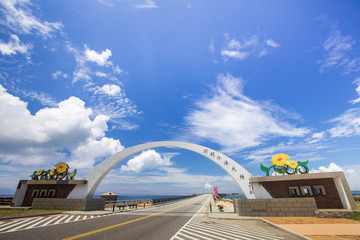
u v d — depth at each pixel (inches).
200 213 661.9
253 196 624.4
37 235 289.0
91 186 733.3
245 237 303.1
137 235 302.4
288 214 532.4
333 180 557.9
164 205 1082.7
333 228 354.0
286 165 619.2
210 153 773.3
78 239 270.5
